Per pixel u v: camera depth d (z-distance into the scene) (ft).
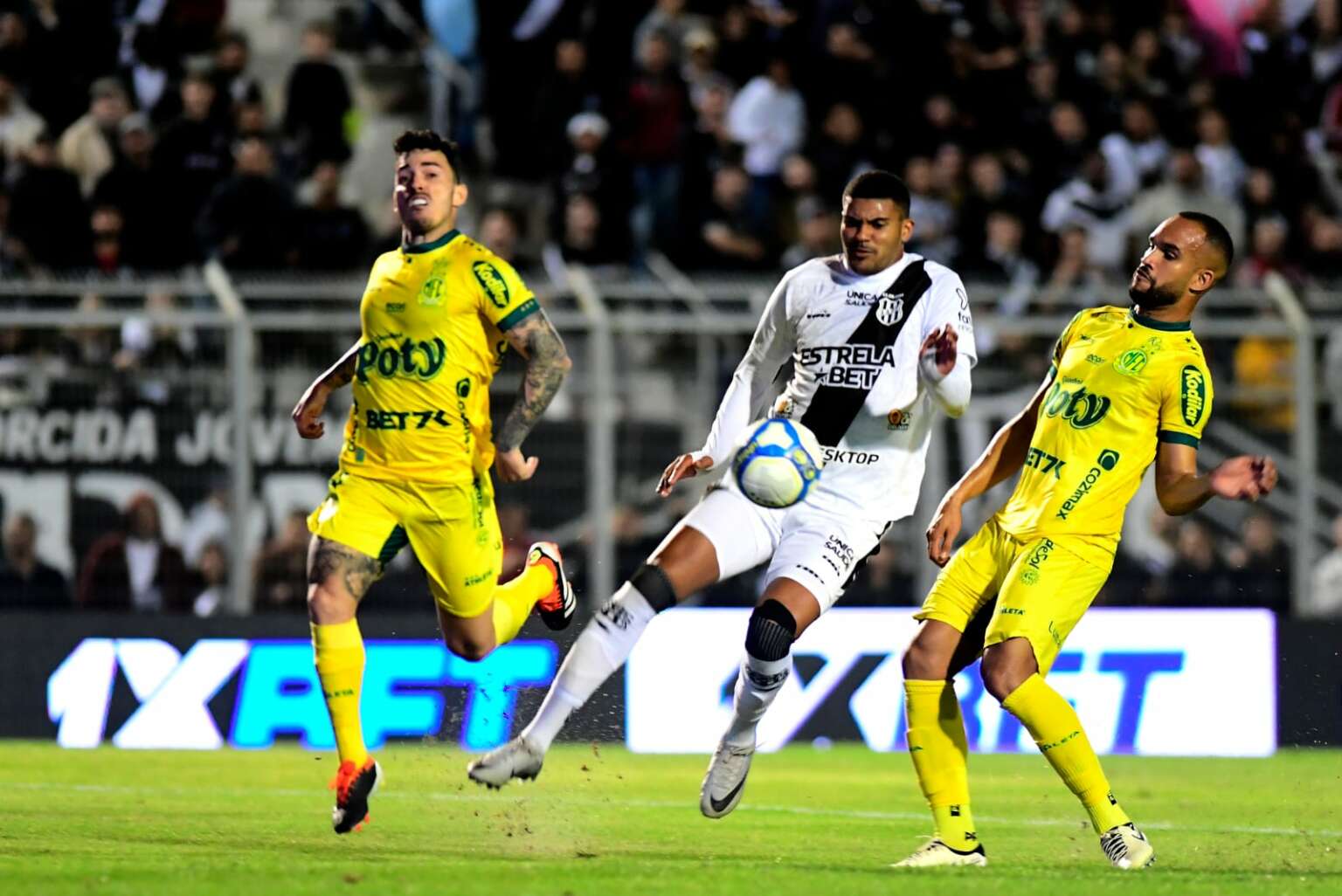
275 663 141.28
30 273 167.43
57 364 139.85
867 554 80.43
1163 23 212.64
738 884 63.82
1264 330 147.23
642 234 183.01
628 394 144.97
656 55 185.37
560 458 143.02
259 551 142.00
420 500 75.05
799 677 145.38
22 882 61.62
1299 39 212.23
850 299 80.38
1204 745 144.36
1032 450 77.61
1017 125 195.00
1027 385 145.28
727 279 172.65
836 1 197.26
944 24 197.57
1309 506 146.92
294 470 142.10
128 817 89.66
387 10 206.90
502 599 80.53
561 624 85.10
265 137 179.63
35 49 185.88
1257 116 207.92
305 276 161.38
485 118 198.49
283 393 141.79
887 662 145.69
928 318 79.92
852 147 191.21
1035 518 75.97
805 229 180.04
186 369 140.77
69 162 179.73
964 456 145.69
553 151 191.21
